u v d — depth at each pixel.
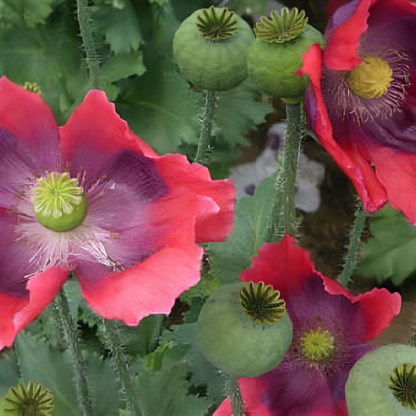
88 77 0.73
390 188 0.56
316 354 0.58
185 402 0.64
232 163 0.75
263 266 0.56
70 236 0.55
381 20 0.56
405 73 0.57
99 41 0.71
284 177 0.56
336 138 0.57
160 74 0.73
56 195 0.54
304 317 0.58
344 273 0.66
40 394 0.54
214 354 0.53
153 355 0.65
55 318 0.64
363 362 0.54
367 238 0.75
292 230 0.57
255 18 0.73
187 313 0.65
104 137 0.54
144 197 0.54
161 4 0.71
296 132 0.56
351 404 0.54
